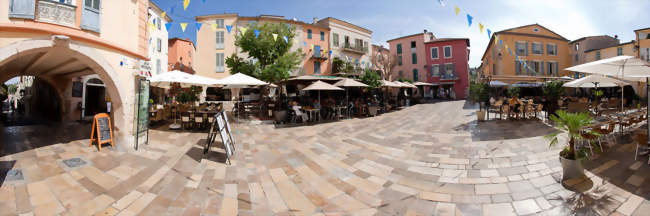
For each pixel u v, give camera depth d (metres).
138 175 4.44
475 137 7.29
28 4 4.61
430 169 4.79
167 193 3.79
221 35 24.45
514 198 3.52
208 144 5.76
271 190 3.96
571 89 22.83
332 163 5.22
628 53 20.69
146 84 6.96
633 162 4.51
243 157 5.59
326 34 27.09
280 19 24.31
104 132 6.20
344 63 27.11
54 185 3.93
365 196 3.75
